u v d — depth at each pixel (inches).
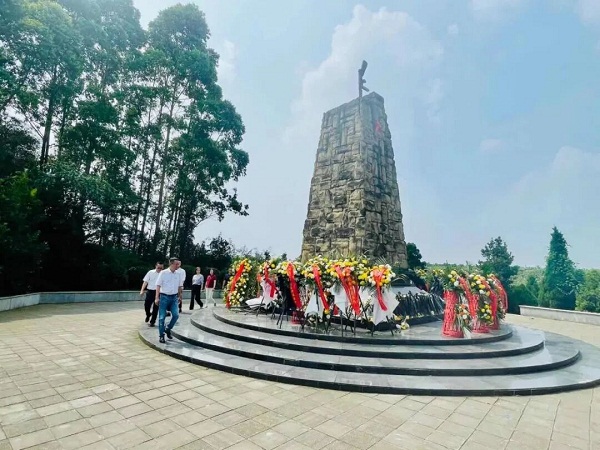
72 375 179.5
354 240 359.6
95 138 586.6
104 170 634.2
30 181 469.4
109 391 158.9
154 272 318.3
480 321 282.8
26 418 128.7
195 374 188.9
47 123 565.3
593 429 135.8
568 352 250.7
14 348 228.7
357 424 134.2
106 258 584.1
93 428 122.8
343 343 232.8
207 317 331.3
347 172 386.9
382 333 257.9
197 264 824.9
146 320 320.5
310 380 176.2
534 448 119.9
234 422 131.9
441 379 185.5
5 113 532.7
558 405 161.5
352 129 396.8
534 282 1012.5
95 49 600.1
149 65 686.5
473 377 191.8
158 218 757.9
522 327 362.9
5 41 465.1
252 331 264.5
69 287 531.5
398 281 347.9
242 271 383.2
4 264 390.6
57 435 116.6
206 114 786.2
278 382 180.1
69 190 533.0
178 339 260.4
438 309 354.9
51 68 514.9
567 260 889.5
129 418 132.0
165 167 759.1
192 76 783.7
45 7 482.3
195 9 817.5
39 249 427.8
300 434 124.2
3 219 392.8
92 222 601.6
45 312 386.0
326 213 394.9
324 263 275.3
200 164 759.1
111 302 525.0
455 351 221.8
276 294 311.0
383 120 433.1
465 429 133.1
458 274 277.4
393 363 200.4
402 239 417.1
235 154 854.5
